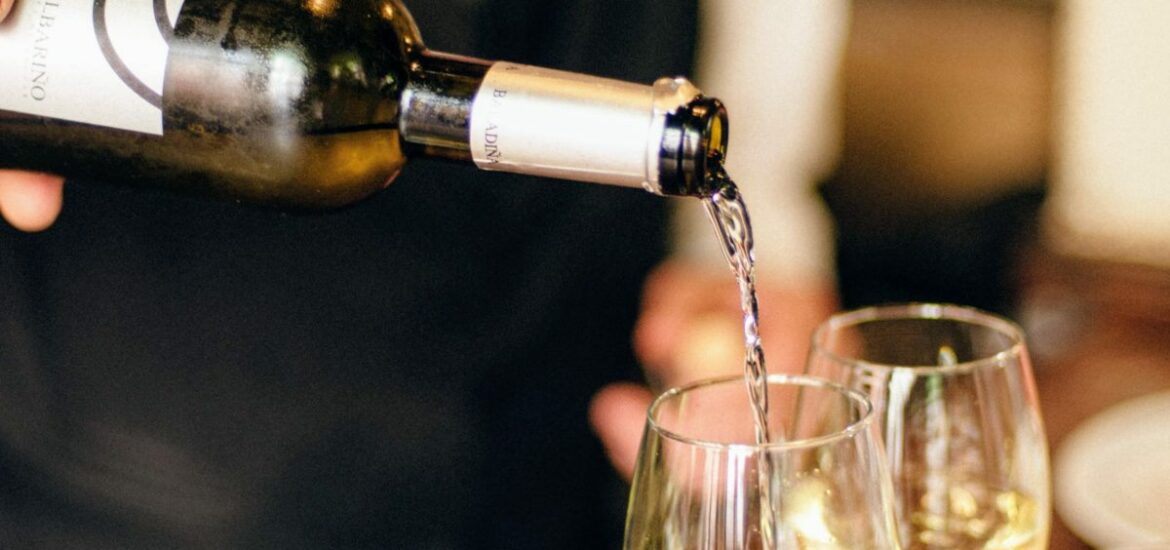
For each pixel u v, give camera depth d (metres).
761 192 1.70
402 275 0.92
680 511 0.52
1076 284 1.41
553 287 0.95
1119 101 1.83
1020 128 1.56
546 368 0.98
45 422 0.90
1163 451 0.88
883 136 1.59
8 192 0.71
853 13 1.63
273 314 0.90
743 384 0.56
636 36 0.96
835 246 1.51
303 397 0.91
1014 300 1.30
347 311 0.91
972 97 1.57
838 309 1.22
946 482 0.61
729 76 1.77
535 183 0.93
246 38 0.60
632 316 1.03
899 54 1.60
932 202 1.53
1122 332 1.15
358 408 0.92
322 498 0.92
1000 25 1.58
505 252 0.94
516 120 0.55
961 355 0.65
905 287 1.42
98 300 0.89
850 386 0.62
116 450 0.90
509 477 0.97
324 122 0.60
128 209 0.88
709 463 0.51
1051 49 1.58
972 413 0.61
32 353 0.90
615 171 0.54
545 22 0.95
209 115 0.61
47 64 0.60
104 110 0.61
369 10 0.61
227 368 0.90
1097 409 0.98
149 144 0.62
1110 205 1.87
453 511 0.94
